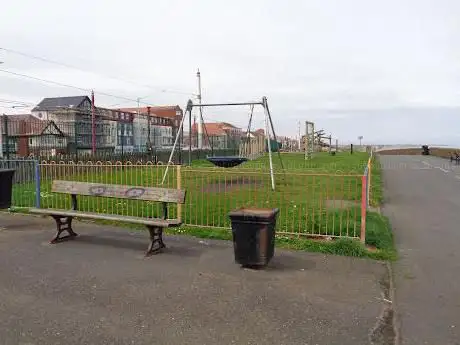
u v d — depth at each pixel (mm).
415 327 3986
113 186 7000
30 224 8305
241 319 4137
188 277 5309
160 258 6109
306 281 5172
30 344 3613
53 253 6352
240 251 5562
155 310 4328
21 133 21516
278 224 7992
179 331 3883
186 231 7539
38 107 36188
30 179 13258
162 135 36750
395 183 17391
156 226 6207
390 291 4875
